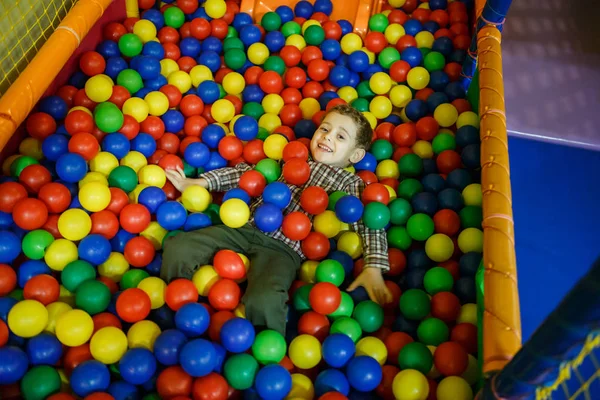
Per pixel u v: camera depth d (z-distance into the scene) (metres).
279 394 1.74
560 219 2.59
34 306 1.83
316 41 3.42
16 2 2.46
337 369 1.89
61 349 1.83
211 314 2.04
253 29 3.40
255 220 2.27
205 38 3.42
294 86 3.21
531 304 2.26
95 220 2.22
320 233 2.33
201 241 2.17
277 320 1.98
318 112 2.97
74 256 2.13
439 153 2.82
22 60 2.58
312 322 1.99
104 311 2.02
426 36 3.48
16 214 2.10
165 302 2.04
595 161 2.90
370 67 3.35
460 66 3.25
